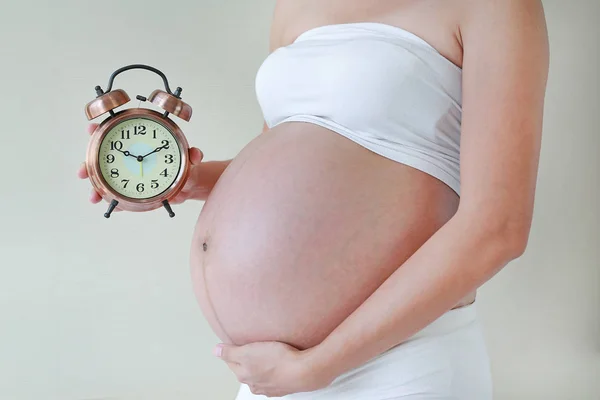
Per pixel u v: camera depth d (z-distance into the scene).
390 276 0.88
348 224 0.92
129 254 1.73
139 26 1.70
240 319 0.98
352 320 0.88
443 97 0.96
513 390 1.75
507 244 0.84
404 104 0.95
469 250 0.84
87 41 1.69
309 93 1.02
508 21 0.88
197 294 1.09
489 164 0.85
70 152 1.70
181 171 1.12
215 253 1.02
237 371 0.97
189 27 1.71
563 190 1.70
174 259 1.75
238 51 1.73
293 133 1.01
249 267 0.96
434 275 0.85
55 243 1.70
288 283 0.93
